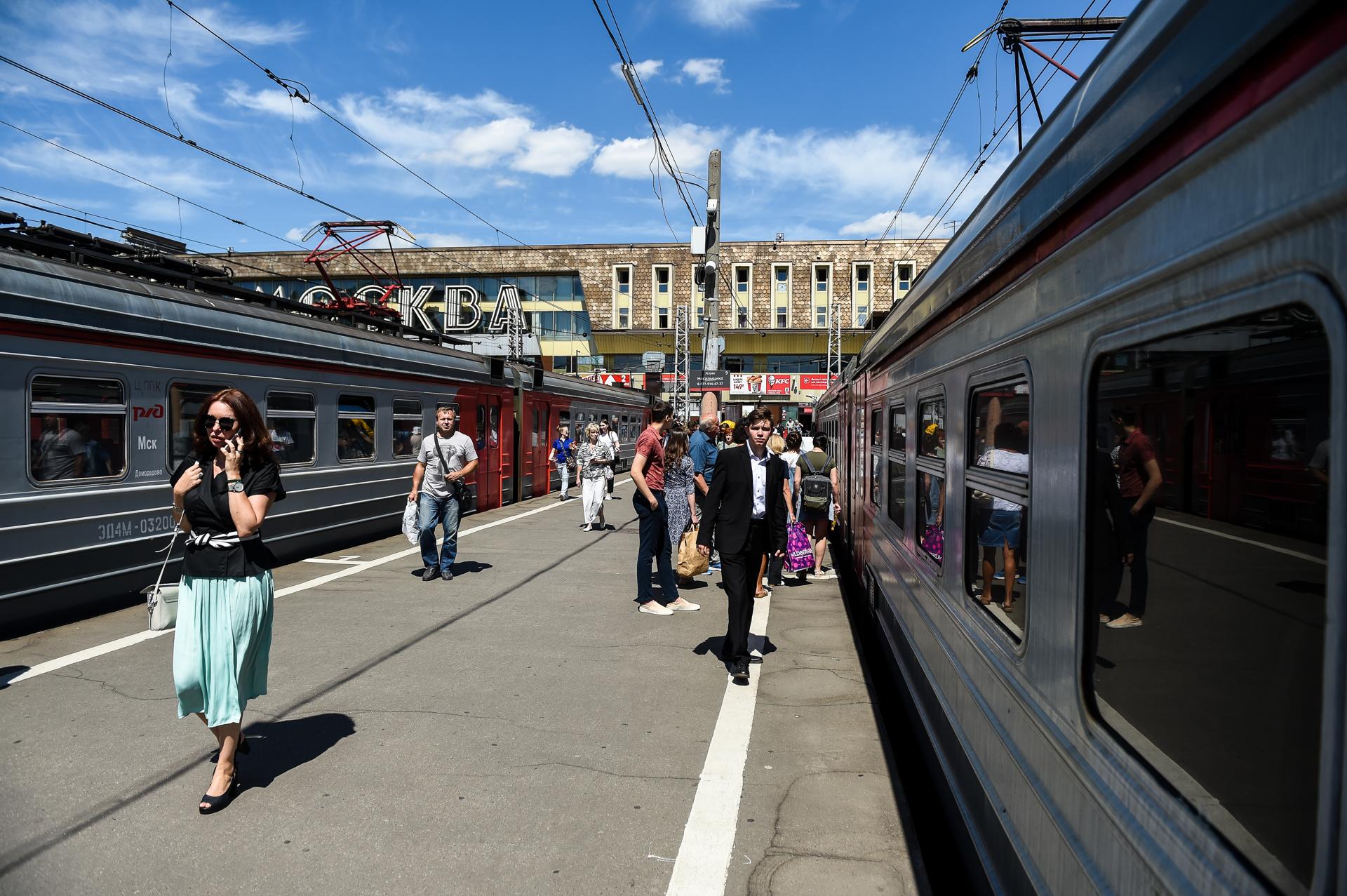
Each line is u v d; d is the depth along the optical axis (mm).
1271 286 1338
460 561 10547
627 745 4734
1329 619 1190
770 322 49750
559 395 21297
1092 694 2025
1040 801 2318
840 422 12922
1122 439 1902
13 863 3369
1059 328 2303
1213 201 1516
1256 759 1367
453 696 5469
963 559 3455
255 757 4445
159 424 7828
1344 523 1150
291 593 8445
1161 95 1665
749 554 5992
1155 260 1735
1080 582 2086
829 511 10289
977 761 3135
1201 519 1546
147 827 3676
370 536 11844
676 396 28516
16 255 6660
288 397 9891
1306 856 1250
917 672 4594
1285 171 1300
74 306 6922
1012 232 2734
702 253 16266
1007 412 2854
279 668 5973
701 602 8477
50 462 6758
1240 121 1421
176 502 3832
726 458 5965
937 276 4113
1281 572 1330
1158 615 1714
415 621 7379
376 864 3424
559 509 16906
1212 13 1480
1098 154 1990
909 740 5254
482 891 3258
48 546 6727
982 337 3211
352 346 11188
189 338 8172
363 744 4645
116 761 4336
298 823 3746
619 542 12453
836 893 3281
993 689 2916
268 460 3904
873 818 3906
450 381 14336
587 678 5918
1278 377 1344
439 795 4055
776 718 5211
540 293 49438
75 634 6660
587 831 3748
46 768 4250
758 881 3361
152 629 4344
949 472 3793
